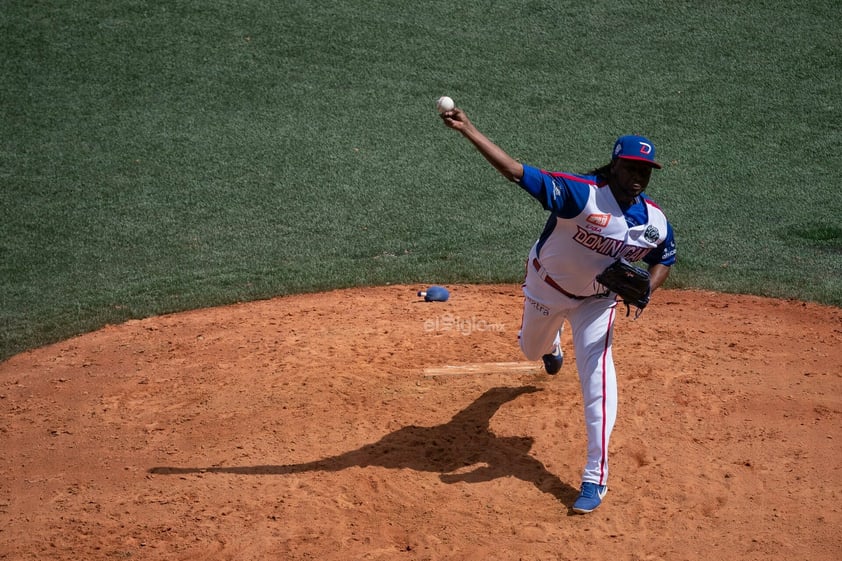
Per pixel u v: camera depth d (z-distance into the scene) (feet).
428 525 60.54
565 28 196.95
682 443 70.44
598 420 62.18
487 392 80.84
